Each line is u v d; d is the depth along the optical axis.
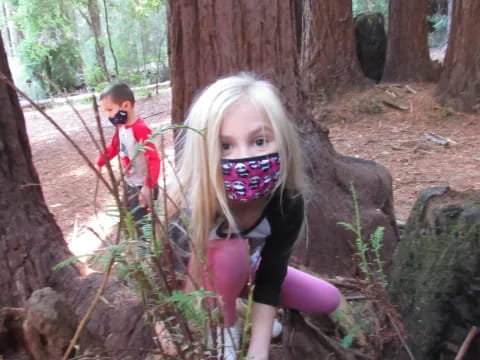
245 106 1.46
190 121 1.53
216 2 2.75
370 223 2.97
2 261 2.00
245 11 2.78
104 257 1.16
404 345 1.91
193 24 2.80
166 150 6.63
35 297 1.77
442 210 2.08
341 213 2.96
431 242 2.10
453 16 8.35
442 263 2.02
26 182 2.15
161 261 1.31
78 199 5.58
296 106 3.06
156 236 1.24
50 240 2.13
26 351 1.87
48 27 12.45
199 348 1.24
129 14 9.79
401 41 9.67
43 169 7.05
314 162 3.01
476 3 8.01
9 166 2.11
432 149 6.89
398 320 2.09
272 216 1.66
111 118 2.73
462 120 7.90
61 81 13.27
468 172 5.94
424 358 2.07
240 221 1.66
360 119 8.34
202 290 1.15
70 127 9.56
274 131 1.49
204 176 1.49
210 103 1.47
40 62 12.99
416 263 2.18
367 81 9.24
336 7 8.92
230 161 1.47
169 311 1.27
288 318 2.22
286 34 2.93
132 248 1.15
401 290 2.26
